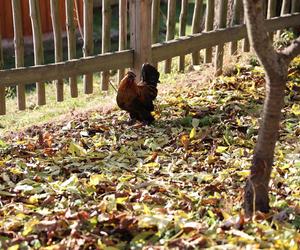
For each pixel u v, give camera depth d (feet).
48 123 25.96
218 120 23.11
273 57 12.87
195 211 15.25
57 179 18.44
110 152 20.47
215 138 21.35
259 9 12.29
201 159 19.63
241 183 17.35
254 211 14.14
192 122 22.66
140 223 13.76
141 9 25.95
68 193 16.57
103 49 26.53
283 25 30.81
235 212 14.83
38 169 18.99
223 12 29.04
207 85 27.58
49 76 25.18
